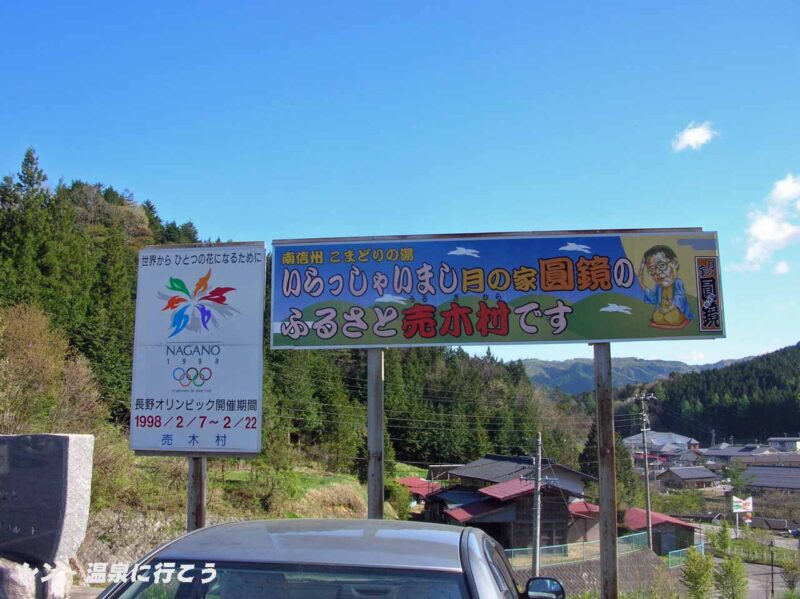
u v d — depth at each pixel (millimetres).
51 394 19438
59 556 6254
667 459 79688
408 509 38156
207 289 8031
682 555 31016
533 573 22062
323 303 8016
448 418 54469
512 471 35375
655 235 7789
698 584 17984
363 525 3170
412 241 8016
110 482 18922
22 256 38250
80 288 39906
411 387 56031
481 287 7863
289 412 40531
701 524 50812
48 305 33812
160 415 7875
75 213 64000
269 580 2504
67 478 6324
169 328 8008
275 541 2818
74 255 42844
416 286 7941
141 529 18375
